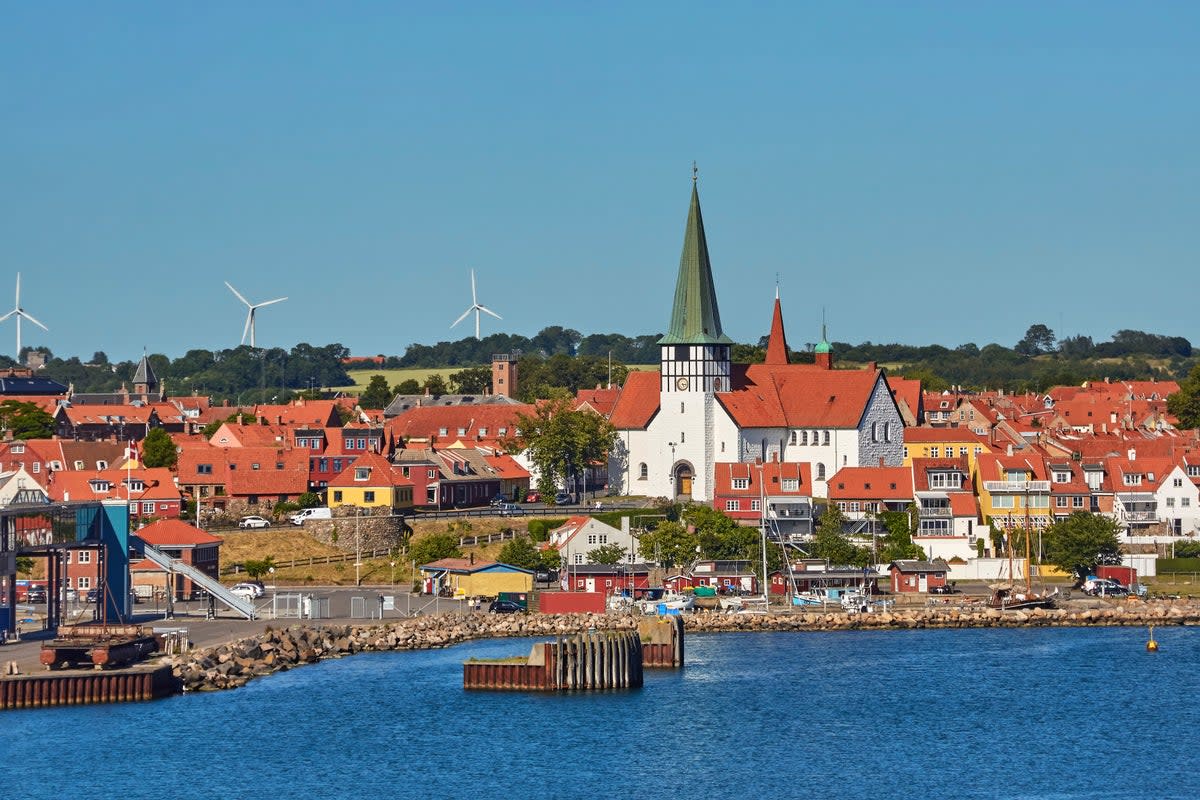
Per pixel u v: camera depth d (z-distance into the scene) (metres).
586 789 172.00
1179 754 184.12
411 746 187.00
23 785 173.00
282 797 169.38
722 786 173.00
